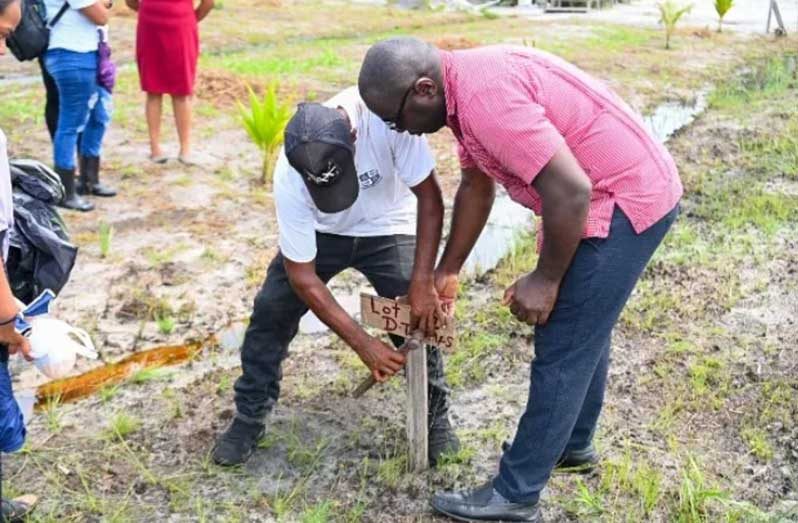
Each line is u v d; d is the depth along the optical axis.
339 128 2.87
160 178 7.28
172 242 6.07
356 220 3.41
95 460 3.81
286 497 3.58
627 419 4.09
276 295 3.48
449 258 3.33
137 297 5.27
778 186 7.37
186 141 7.57
